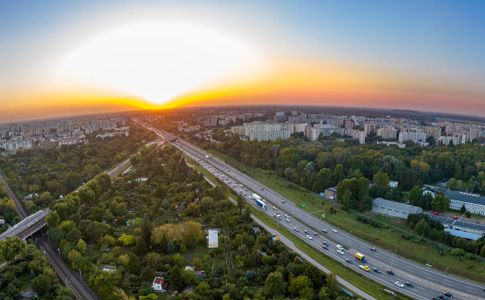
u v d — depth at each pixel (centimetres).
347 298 18475
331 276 19650
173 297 19262
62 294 19362
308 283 19375
